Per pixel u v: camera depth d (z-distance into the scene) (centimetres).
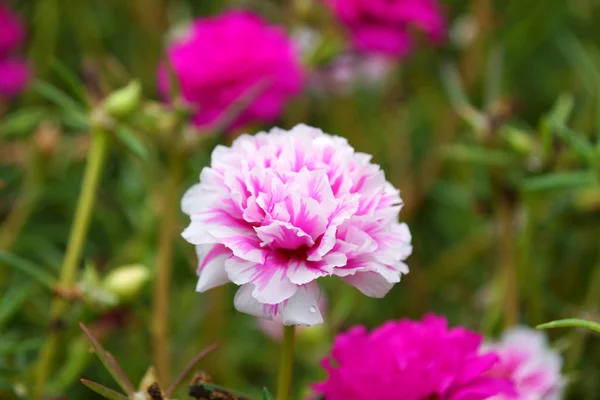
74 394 38
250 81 37
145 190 42
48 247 40
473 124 36
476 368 27
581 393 38
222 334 39
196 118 37
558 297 41
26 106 49
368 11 42
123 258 40
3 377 31
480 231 42
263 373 41
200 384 27
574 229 40
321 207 25
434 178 46
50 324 31
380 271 25
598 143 33
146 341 39
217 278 26
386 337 28
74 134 46
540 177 34
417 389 27
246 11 46
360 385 27
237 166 26
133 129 35
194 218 26
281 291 25
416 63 47
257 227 26
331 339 37
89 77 35
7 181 41
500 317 36
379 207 26
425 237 46
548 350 32
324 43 43
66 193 43
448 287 43
